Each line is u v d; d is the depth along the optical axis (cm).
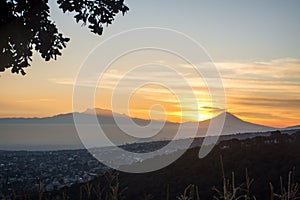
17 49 550
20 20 546
